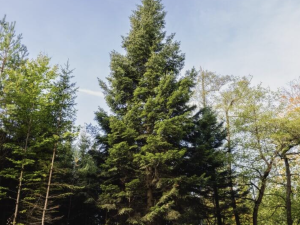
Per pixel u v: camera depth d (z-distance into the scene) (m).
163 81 14.65
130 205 13.84
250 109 19.98
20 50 16.28
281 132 17.73
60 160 19.72
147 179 14.41
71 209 21.31
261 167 19.62
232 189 19.95
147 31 18.09
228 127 21.81
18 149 12.98
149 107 14.26
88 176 16.59
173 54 17.33
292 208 21.17
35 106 13.95
